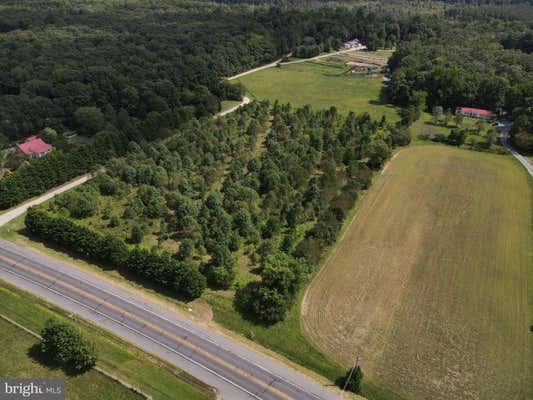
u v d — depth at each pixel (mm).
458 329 72875
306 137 136875
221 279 78688
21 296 76500
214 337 70625
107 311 74500
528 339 71438
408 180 123062
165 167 118688
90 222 99312
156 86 170250
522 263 89812
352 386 61531
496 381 63875
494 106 175375
